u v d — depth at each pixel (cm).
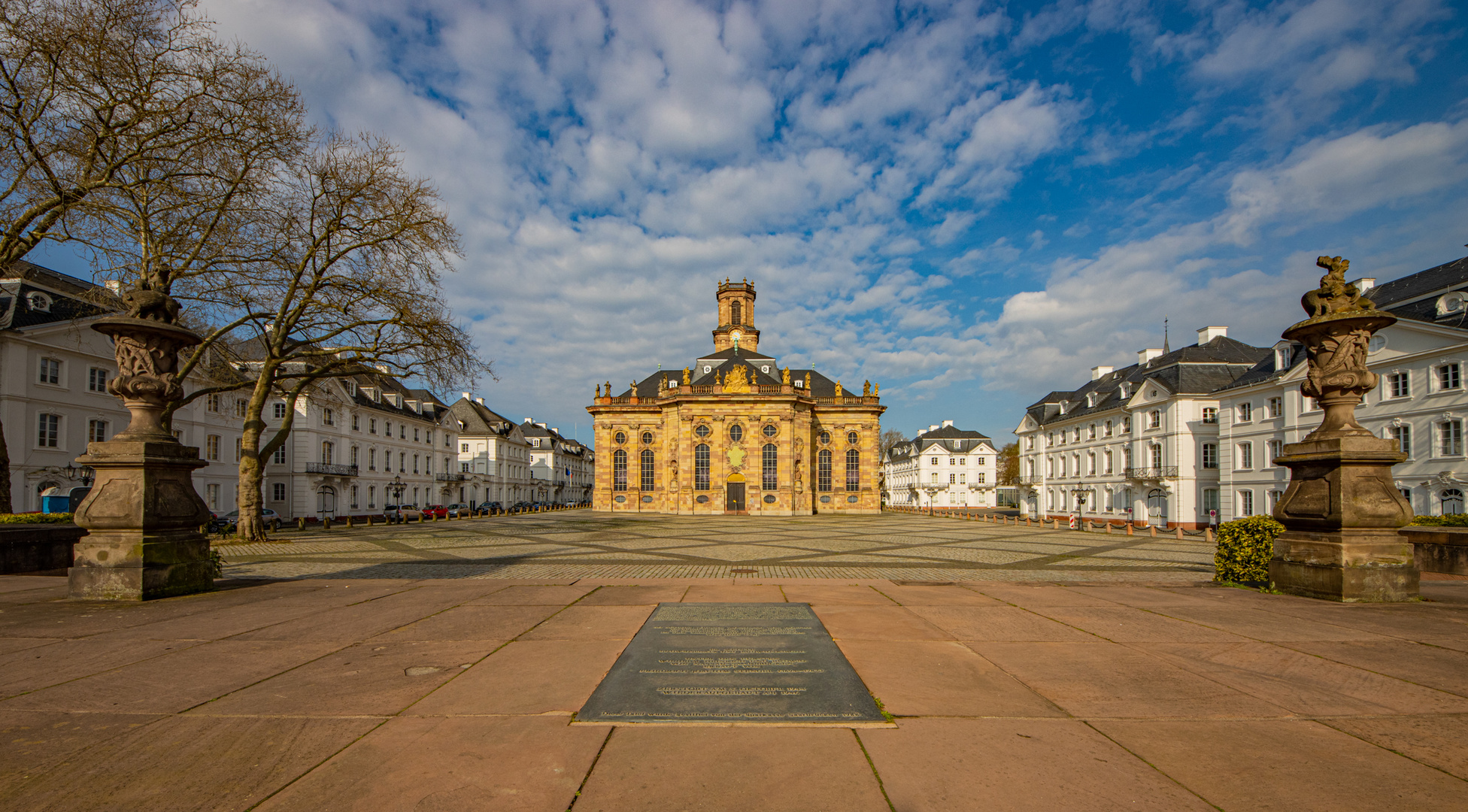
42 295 3456
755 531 3775
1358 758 405
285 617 827
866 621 802
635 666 601
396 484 6531
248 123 2073
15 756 405
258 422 2752
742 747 422
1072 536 3488
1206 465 4653
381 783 372
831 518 5809
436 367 2802
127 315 1005
